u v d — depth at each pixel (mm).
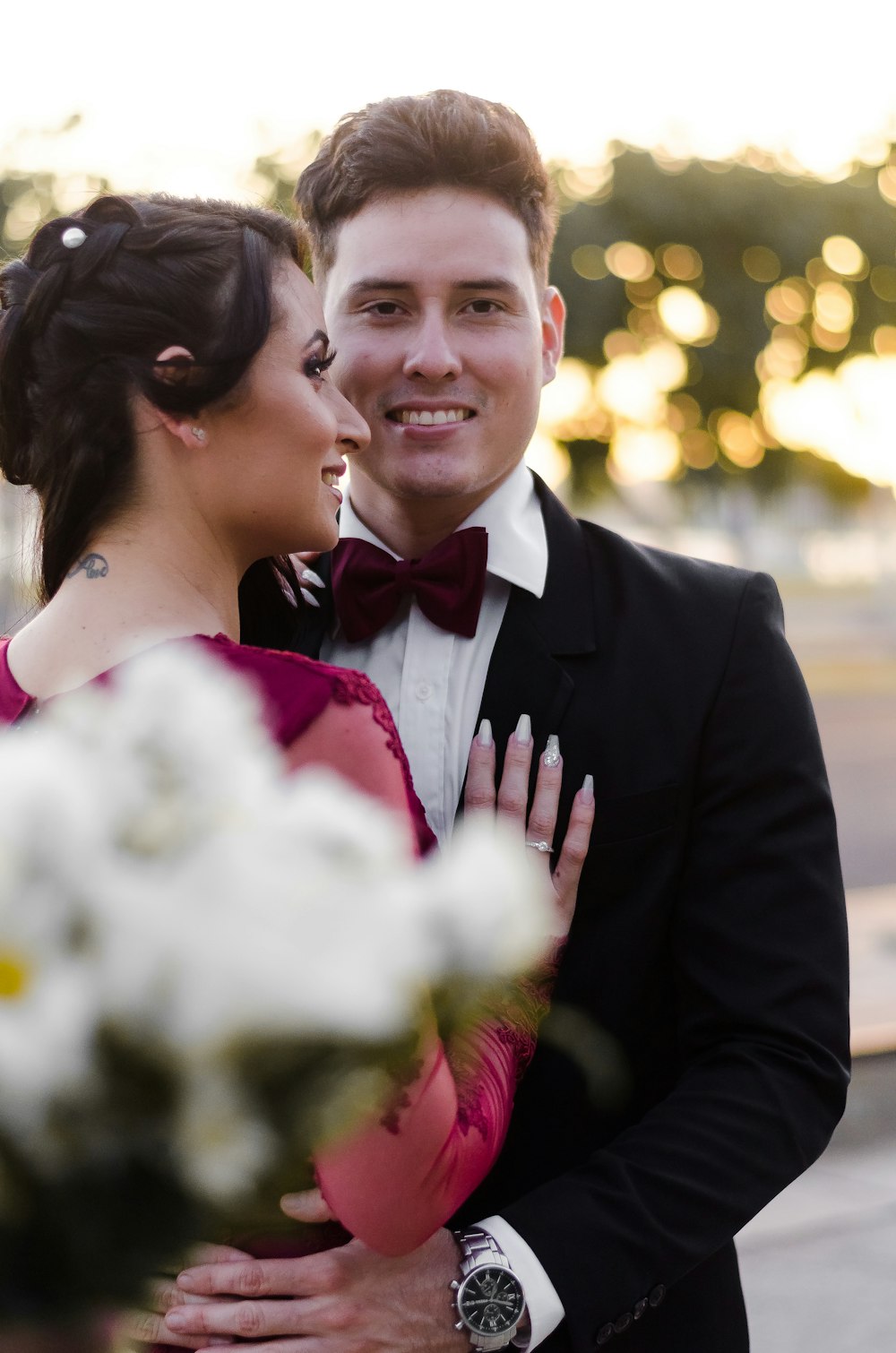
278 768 841
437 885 646
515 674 1484
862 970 5082
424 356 1503
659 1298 1219
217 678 707
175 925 569
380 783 1044
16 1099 558
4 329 1167
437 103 1544
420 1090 906
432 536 1629
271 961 570
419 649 1542
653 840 1399
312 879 606
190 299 1093
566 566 1540
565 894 1356
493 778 1423
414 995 626
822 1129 1310
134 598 1084
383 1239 994
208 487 1120
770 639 1469
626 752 1421
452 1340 1126
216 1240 668
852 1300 3129
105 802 614
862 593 28188
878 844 8719
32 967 570
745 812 1402
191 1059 576
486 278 1521
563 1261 1175
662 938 1417
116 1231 605
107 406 1102
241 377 1099
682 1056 1437
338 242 1572
